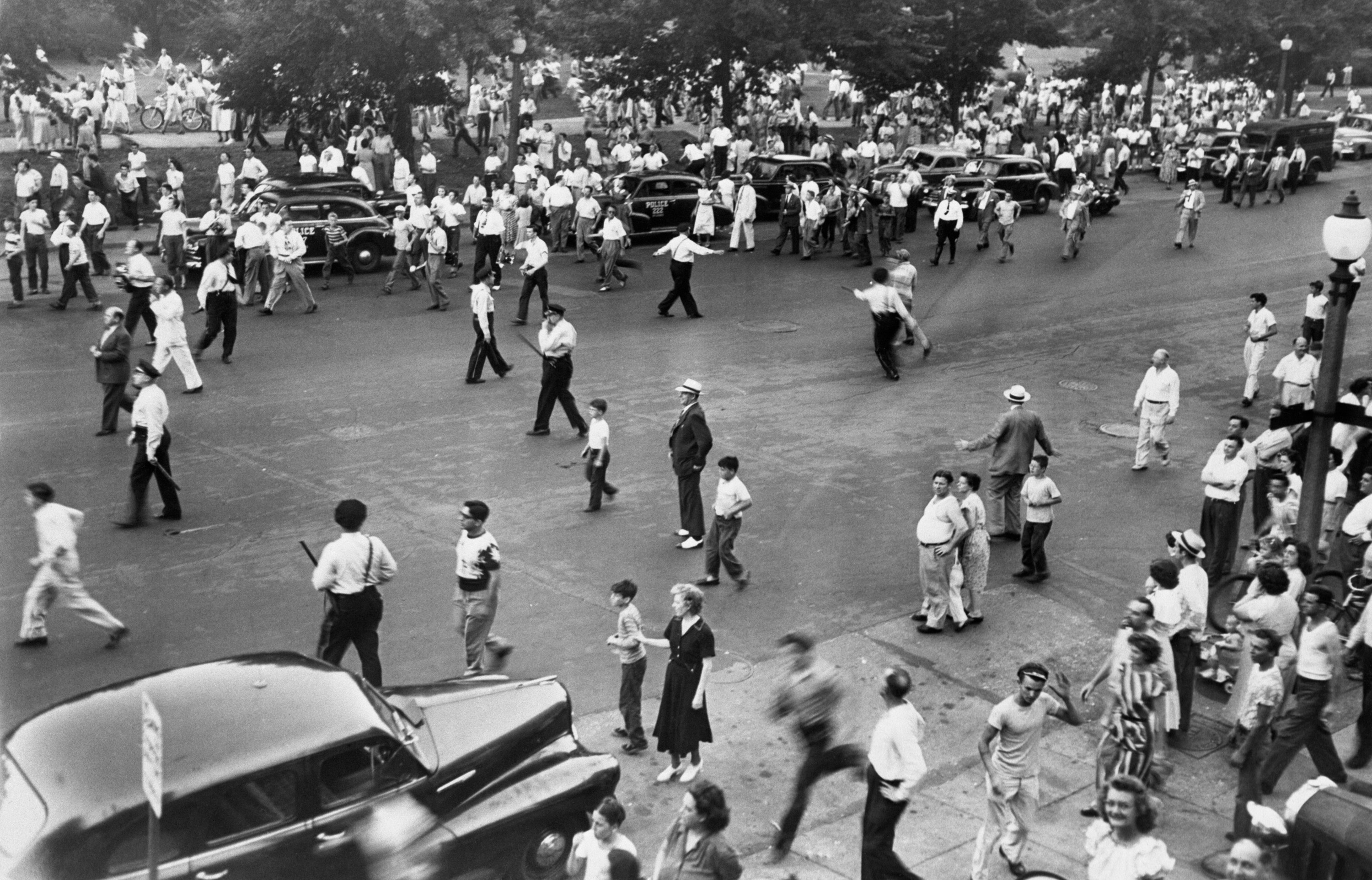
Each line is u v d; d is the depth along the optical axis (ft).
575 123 147.43
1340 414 35.04
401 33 108.37
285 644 35.78
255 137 124.77
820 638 37.78
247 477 48.88
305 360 65.62
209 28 116.26
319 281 86.22
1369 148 166.09
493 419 56.95
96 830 19.69
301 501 46.57
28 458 49.90
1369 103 211.00
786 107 143.54
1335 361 34.65
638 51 125.90
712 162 123.95
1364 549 39.11
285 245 74.79
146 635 36.17
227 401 58.29
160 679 23.08
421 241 79.97
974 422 58.59
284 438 53.36
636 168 119.34
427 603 38.99
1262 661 28.04
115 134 122.42
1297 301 85.05
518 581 40.68
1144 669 27.91
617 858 22.04
